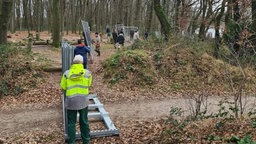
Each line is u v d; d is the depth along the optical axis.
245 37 9.75
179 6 21.91
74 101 7.39
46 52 21.70
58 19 24.97
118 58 16.52
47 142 8.24
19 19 54.91
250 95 13.47
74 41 29.78
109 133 8.49
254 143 5.86
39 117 10.54
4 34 17.84
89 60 20.22
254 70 14.89
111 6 56.31
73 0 55.50
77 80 7.48
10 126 9.65
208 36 21.88
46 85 14.62
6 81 14.26
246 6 9.97
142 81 15.12
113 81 15.09
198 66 16.44
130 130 8.91
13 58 15.94
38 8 49.25
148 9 42.44
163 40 19.05
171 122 8.47
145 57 16.48
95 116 9.95
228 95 13.80
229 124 7.45
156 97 13.38
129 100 12.77
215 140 6.48
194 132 7.34
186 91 14.57
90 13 54.50
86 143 7.71
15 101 12.74
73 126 7.57
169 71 16.09
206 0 21.70
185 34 19.09
